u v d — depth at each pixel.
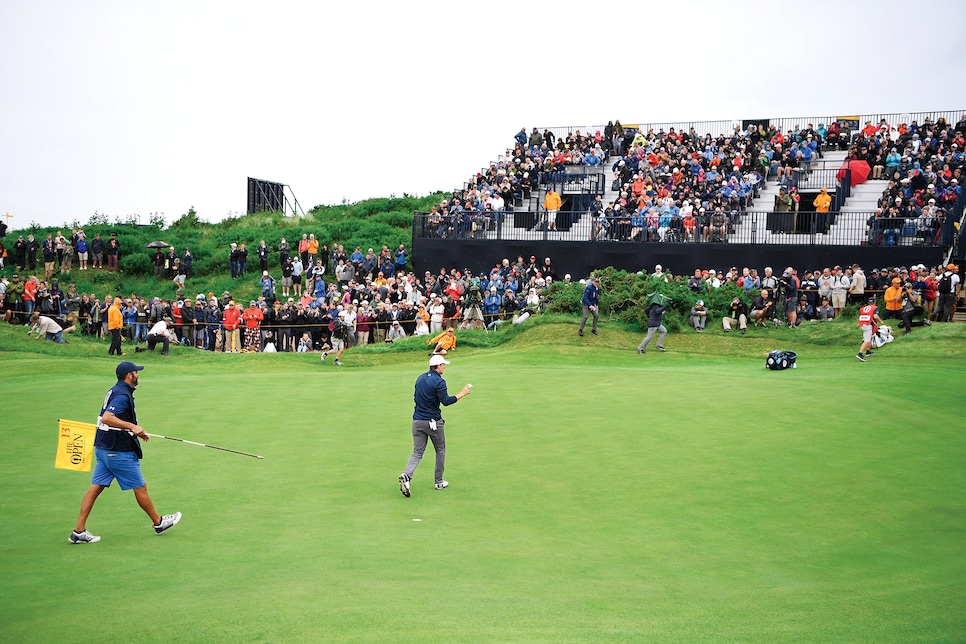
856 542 9.57
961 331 24.97
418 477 12.21
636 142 41.22
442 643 6.09
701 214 34.88
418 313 31.62
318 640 6.10
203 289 43.41
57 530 9.45
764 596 7.70
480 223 39.03
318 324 31.20
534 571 8.32
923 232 30.81
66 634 6.20
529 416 16.17
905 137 37.06
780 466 12.71
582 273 36.91
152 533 9.37
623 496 11.27
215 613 6.70
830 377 20.33
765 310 28.52
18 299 33.84
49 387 19.70
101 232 50.19
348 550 8.86
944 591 7.90
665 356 25.91
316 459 13.12
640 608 7.23
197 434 14.73
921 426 15.12
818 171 37.31
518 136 45.31
